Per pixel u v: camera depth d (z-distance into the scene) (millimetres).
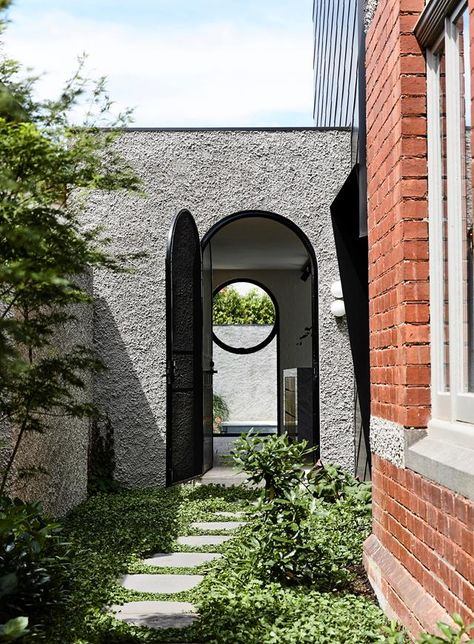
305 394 12352
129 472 10414
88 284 9891
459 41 3990
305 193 10703
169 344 9188
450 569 3688
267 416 22000
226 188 10695
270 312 27594
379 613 4801
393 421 5020
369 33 5883
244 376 22031
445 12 4113
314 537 6168
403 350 4691
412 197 4672
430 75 4590
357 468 10297
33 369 4516
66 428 8281
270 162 10711
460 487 3494
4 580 4141
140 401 10492
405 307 4656
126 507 8586
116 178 4414
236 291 27953
